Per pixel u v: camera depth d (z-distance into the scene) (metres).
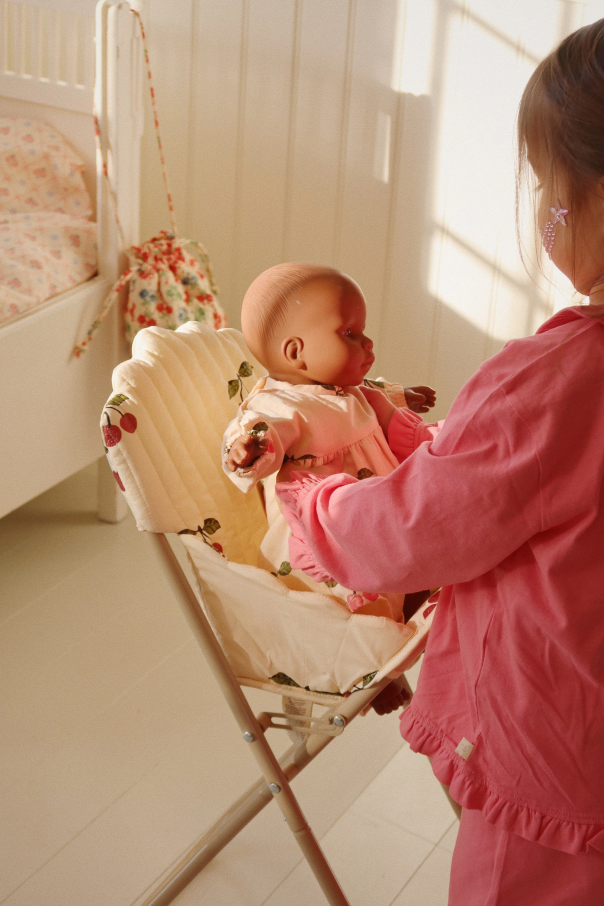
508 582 0.75
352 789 1.50
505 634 0.76
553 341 0.69
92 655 1.77
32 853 1.35
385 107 2.11
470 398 0.73
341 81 2.14
